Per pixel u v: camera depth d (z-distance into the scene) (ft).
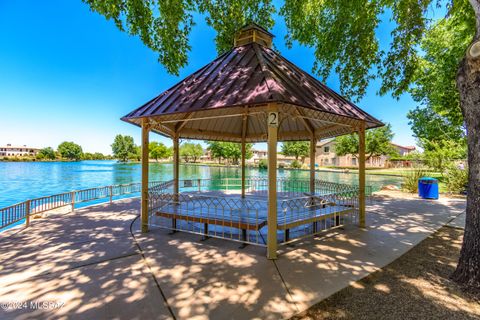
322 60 24.25
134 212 21.44
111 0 16.81
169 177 74.18
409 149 145.38
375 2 19.15
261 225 13.34
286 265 10.89
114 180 70.13
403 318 7.18
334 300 8.16
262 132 26.35
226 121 24.75
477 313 7.41
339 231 16.02
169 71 21.34
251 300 8.16
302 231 16.05
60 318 7.22
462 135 42.96
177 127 21.47
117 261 11.27
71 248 12.86
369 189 37.01
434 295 8.42
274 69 13.93
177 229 15.30
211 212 16.07
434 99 38.34
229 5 22.49
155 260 11.41
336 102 14.87
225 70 15.03
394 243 13.73
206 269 10.48
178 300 8.16
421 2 18.08
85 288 8.88
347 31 21.33
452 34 31.94
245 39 18.10
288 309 7.67
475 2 8.77
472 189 9.04
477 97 8.77
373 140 87.45
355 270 10.37
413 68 20.56
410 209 22.81
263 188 36.86
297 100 11.23
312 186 24.80
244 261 11.32
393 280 9.50
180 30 20.47
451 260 11.39
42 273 10.02
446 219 19.08
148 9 18.85
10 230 16.02
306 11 22.61
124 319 7.18
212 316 7.34
